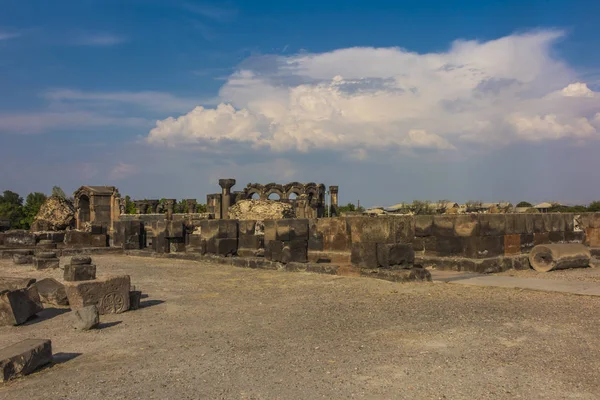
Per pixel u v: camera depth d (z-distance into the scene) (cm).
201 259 2228
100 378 667
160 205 6425
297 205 5006
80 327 944
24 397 604
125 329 959
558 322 909
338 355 741
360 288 1340
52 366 729
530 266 1725
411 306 1086
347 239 1778
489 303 1097
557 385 600
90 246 2845
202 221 2262
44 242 2781
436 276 1526
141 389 620
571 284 1330
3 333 946
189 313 1096
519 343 779
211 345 820
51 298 1188
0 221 3412
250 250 2170
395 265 1488
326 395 588
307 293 1306
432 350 753
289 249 1831
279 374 664
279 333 886
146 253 2578
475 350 746
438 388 600
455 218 1681
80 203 4881
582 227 2125
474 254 1630
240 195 5450
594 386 595
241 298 1269
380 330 884
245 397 588
